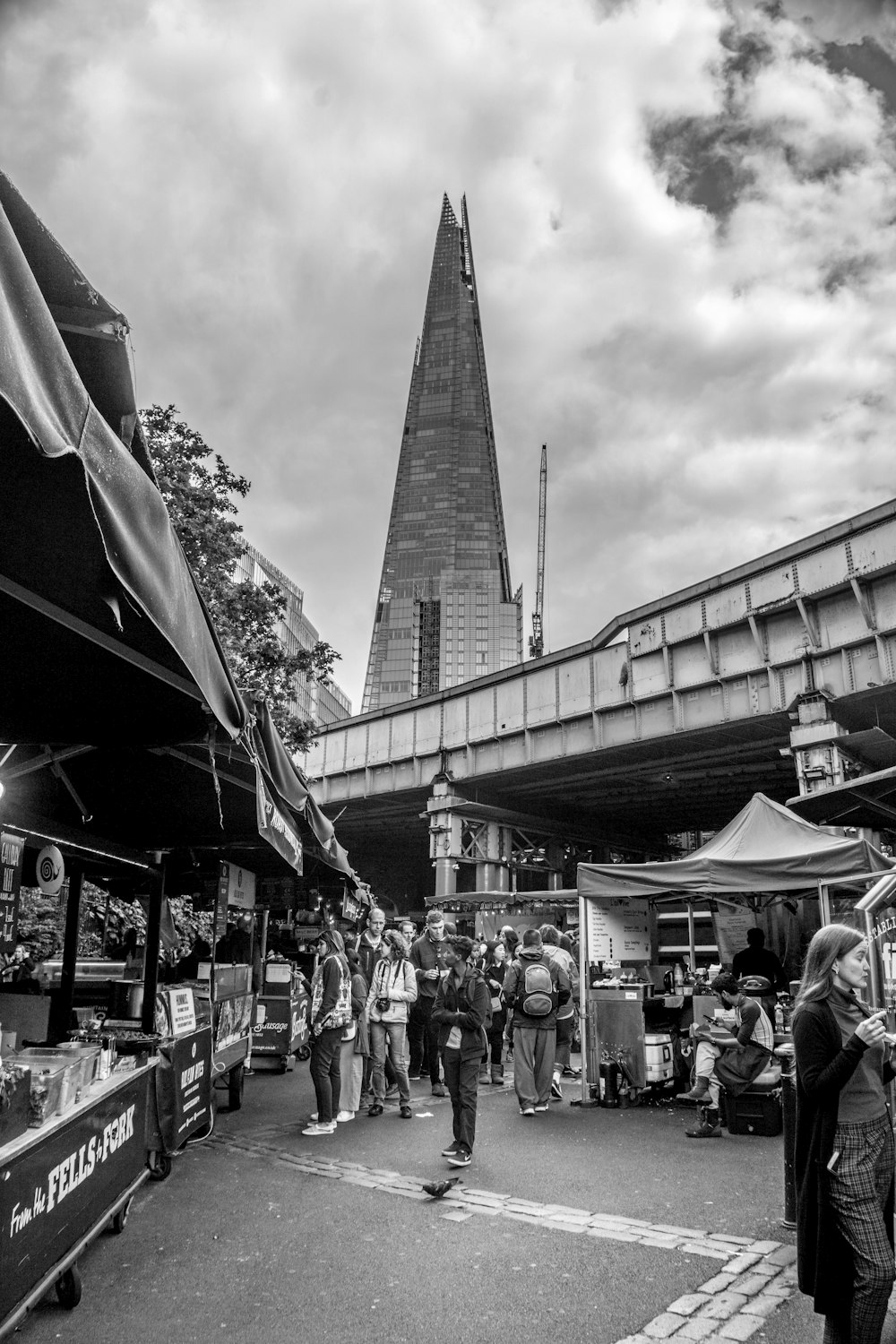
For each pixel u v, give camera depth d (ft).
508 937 44.65
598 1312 14.26
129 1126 18.79
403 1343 13.24
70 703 16.38
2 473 10.16
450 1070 24.86
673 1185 22.27
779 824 36.96
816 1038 11.46
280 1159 24.80
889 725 102.06
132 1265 16.53
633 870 36.58
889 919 18.80
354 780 162.61
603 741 121.29
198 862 38.81
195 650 12.32
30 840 19.94
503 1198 20.95
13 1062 15.30
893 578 89.40
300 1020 47.65
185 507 58.39
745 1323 13.74
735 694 104.83
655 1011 38.22
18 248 7.50
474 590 643.45
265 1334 13.58
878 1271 10.69
